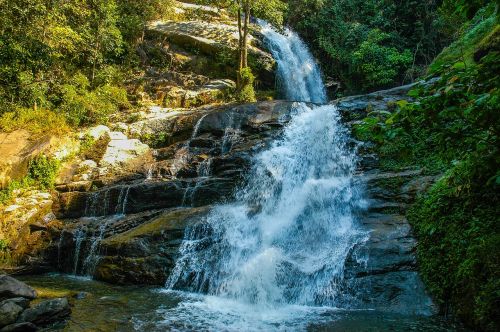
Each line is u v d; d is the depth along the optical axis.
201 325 5.53
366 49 18.11
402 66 18.81
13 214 10.27
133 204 10.27
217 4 19.62
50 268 9.45
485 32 11.45
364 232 7.34
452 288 5.60
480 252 5.24
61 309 5.78
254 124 12.31
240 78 16.75
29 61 13.66
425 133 3.84
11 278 6.38
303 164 10.77
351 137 10.29
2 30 13.18
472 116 3.38
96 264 8.62
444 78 3.50
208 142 12.27
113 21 17.05
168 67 18.33
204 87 16.78
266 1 17.61
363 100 11.27
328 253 7.21
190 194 10.01
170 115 14.52
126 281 7.96
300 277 6.80
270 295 6.73
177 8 21.62
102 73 16.70
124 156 12.65
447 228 6.13
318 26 21.16
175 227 8.50
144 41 19.06
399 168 8.86
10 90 13.62
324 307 6.30
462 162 6.39
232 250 7.86
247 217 8.80
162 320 5.74
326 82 20.45
